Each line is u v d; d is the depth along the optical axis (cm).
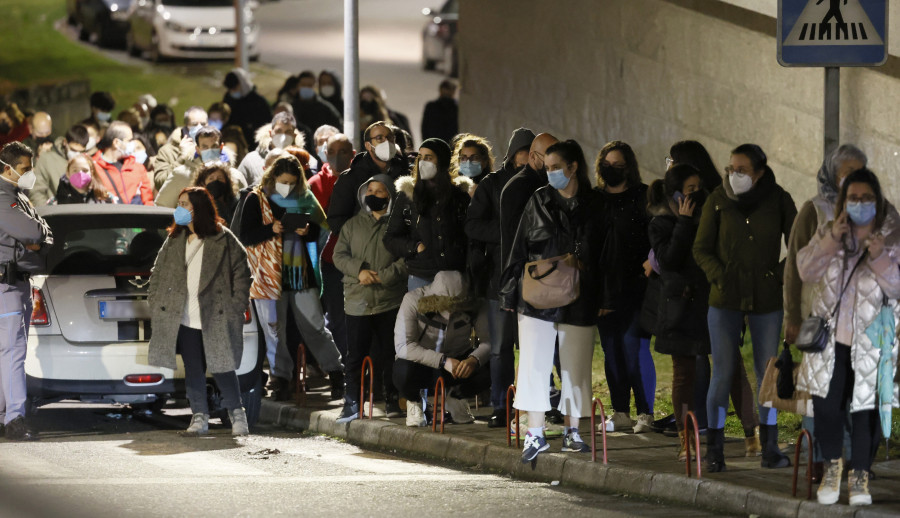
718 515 1766
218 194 2734
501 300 2039
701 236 1923
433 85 7175
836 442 1680
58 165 3512
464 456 2175
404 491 1902
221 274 2400
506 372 2308
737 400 2020
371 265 2431
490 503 1820
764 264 1908
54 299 2433
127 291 2447
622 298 2205
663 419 2239
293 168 2611
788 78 3438
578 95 4116
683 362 2005
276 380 2694
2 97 6494
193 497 1834
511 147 2273
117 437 2422
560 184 1964
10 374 2372
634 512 1777
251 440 2405
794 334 1747
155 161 3325
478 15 4528
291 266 2634
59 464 2114
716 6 3616
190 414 2723
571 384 2039
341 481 1983
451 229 2322
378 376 2628
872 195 1616
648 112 3869
